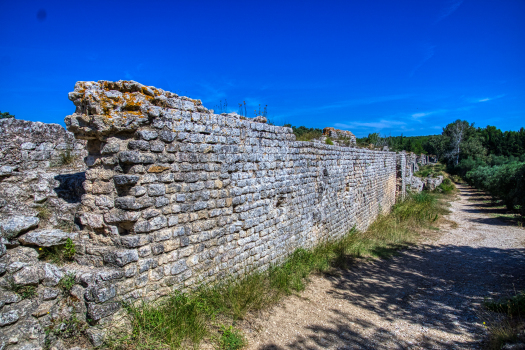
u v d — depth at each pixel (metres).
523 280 7.16
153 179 4.16
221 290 5.13
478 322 5.18
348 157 11.38
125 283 3.86
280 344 4.29
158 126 4.21
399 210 16.23
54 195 4.98
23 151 5.67
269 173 6.59
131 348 3.56
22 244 3.98
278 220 6.95
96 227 4.09
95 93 3.90
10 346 3.13
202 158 4.87
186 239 4.62
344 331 4.81
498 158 35.25
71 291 3.64
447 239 11.68
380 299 6.14
